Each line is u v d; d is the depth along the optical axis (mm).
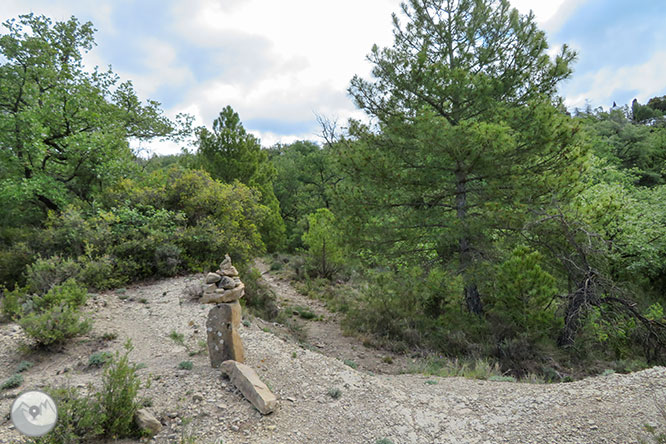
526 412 4738
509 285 9656
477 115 11398
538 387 5746
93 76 16094
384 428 4523
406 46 12812
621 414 4359
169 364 5816
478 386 6086
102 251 11109
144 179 16250
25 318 6238
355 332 10914
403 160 11258
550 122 9234
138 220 12477
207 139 20812
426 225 11062
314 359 6668
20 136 12734
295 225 31828
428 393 5672
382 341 10188
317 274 17578
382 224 11586
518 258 9781
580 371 8273
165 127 20031
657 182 24047
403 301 12047
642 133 28422
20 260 10422
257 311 10953
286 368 6090
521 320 9633
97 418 3826
